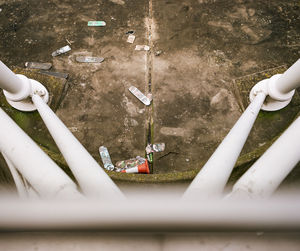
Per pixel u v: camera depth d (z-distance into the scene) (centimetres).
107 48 475
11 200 78
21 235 75
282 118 391
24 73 430
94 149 402
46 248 73
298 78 316
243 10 501
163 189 331
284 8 500
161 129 409
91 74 452
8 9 516
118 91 438
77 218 75
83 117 420
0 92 410
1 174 329
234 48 468
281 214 75
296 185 299
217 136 402
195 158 389
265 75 414
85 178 174
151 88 440
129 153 398
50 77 427
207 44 473
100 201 79
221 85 437
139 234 76
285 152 161
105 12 509
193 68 453
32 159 166
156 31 488
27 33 493
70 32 491
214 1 512
